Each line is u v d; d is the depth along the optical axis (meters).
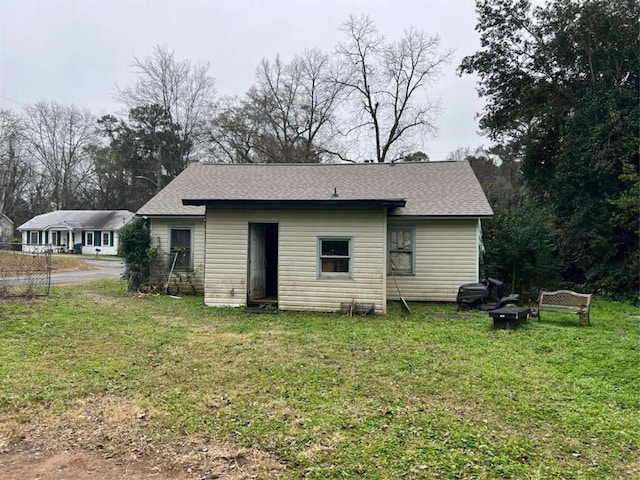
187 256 15.06
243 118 35.47
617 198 15.56
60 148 49.19
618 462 3.70
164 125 40.94
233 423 4.41
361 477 3.44
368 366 6.39
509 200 18.59
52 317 9.64
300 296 11.41
